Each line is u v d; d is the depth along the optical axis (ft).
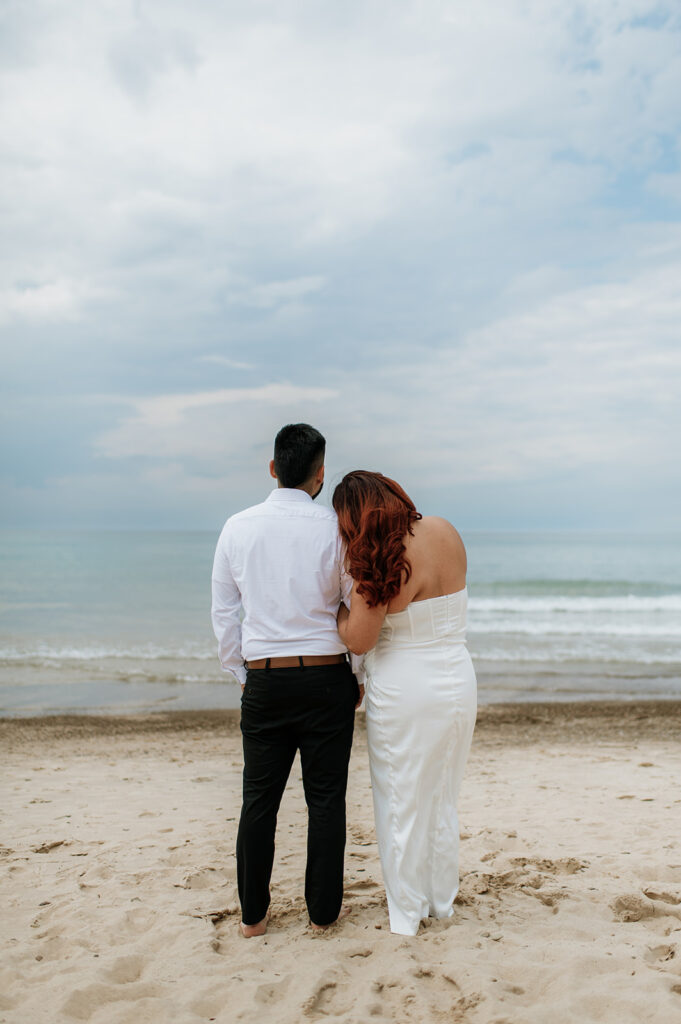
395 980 7.67
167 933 9.02
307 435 8.96
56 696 33.96
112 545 217.56
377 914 9.45
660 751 23.22
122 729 27.30
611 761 21.58
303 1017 7.09
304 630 8.56
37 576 116.16
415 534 8.77
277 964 8.20
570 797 16.87
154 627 61.82
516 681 37.06
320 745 8.64
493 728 27.20
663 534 350.64
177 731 27.02
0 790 17.93
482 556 159.43
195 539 270.46
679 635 54.54
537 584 97.55
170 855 12.37
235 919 9.57
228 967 8.11
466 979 7.58
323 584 8.66
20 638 54.70
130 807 16.14
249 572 8.66
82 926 9.43
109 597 88.53
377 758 8.92
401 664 8.70
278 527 8.70
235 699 33.30
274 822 8.96
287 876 11.12
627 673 39.27
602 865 11.52
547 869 11.43
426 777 8.75
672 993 7.34
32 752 23.41
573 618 66.33
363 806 16.31
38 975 8.03
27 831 14.08
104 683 37.06
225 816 15.34
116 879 11.05
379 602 8.29
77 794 17.48
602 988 7.43
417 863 8.84
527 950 8.28
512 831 13.66
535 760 21.84
